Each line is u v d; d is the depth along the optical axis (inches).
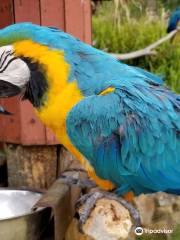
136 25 68.4
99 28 67.6
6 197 41.5
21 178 49.0
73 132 35.2
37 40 34.9
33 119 47.2
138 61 67.2
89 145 35.3
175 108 36.3
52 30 35.8
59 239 36.1
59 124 35.6
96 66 35.7
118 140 35.3
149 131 35.4
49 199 36.7
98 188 38.8
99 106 34.9
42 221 37.6
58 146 48.5
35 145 48.1
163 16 68.7
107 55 36.9
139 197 46.1
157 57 66.7
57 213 35.9
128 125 35.1
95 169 36.4
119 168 35.8
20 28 35.1
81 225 36.3
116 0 67.0
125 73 36.7
